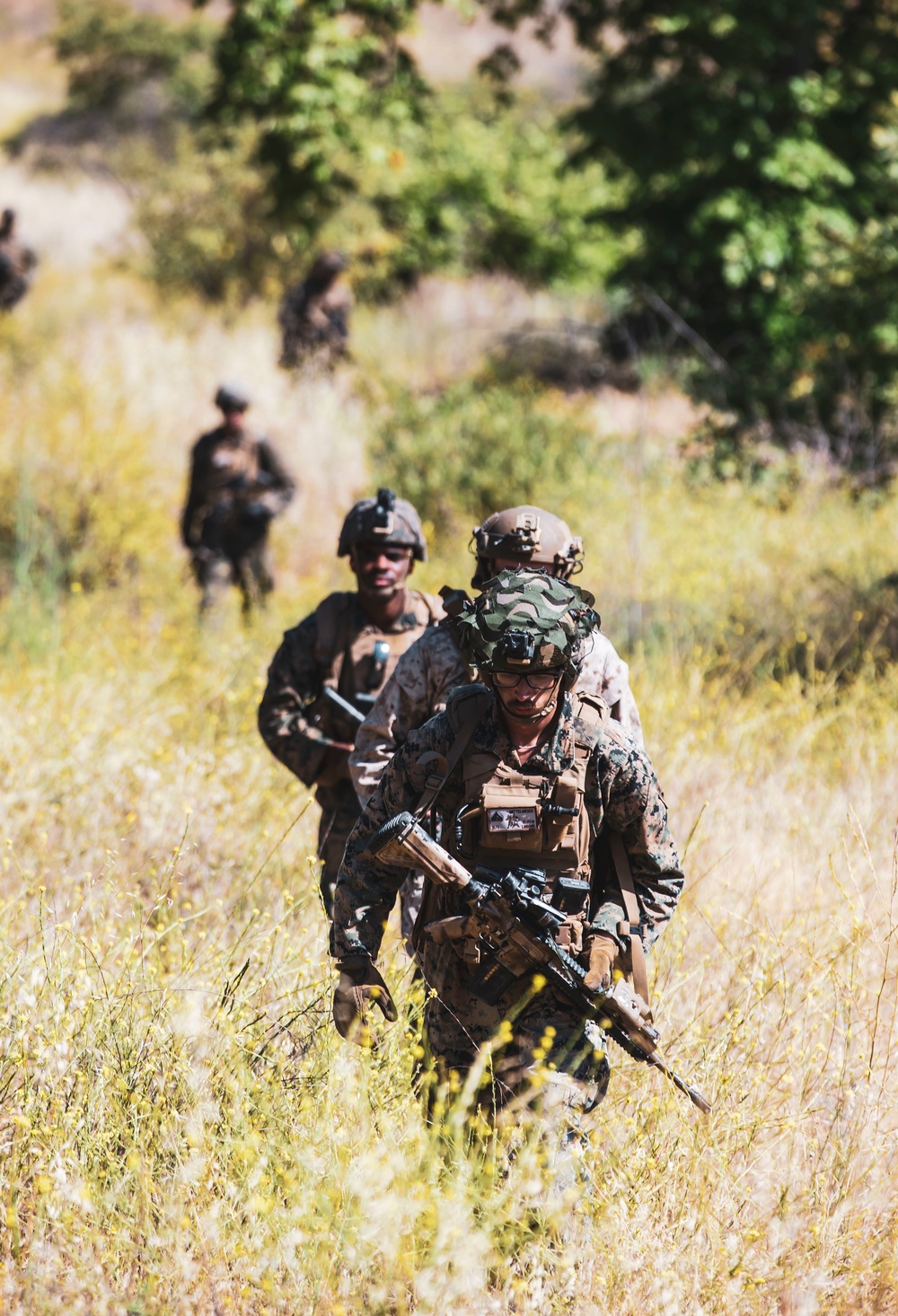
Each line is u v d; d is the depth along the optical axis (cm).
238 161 7981
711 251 6188
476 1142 1187
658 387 5797
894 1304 1151
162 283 7738
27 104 16150
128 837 1986
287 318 5994
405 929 1447
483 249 8412
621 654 3055
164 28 12388
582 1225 1141
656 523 4069
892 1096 1354
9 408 4812
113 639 3291
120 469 4425
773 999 1543
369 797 1395
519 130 8969
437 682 1412
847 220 6156
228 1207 1128
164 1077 1257
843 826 2067
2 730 2256
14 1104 1273
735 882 1873
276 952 1527
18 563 3697
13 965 1434
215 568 3597
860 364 5297
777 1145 1298
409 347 6881
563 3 6756
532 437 4712
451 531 4400
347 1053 1288
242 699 2688
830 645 3133
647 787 1195
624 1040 1195
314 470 4878
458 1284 1048
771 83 6203
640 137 6456
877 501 4662
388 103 7319
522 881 1155
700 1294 1112
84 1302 1064
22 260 6988
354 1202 1105
